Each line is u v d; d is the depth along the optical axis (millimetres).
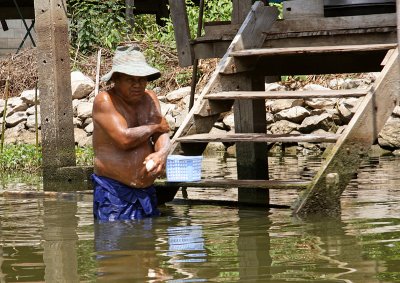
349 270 5305
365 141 8016
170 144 8117
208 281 5121
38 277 5371
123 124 7891
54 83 11805
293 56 10156
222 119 16984
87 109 17703
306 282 5039
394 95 8289
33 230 7266
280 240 6402
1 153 14789
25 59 20219
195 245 6301
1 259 5969
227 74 9430
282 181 8039
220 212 8141
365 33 9727
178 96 18031
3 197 9812
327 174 7770
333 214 7707
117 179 7949
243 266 5496
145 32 21188
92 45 20297
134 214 7918
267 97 8680
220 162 13945
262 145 10945
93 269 5543
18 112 18297
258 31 10000
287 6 10273
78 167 11648
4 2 21734
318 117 16328
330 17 9984
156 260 5766
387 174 10938
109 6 20359
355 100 16109
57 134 11797
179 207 8594
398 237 6355
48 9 11797
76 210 8531
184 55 10969
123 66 7918
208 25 10961
